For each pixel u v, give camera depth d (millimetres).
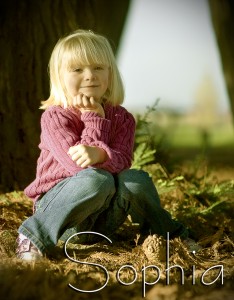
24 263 3449
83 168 3656
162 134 6199
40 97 5391
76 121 3898
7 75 5355
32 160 5289
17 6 5465
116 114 4027
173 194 5125
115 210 3812
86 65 3902
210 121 25688
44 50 5449
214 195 4996
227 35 10586
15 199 4828
